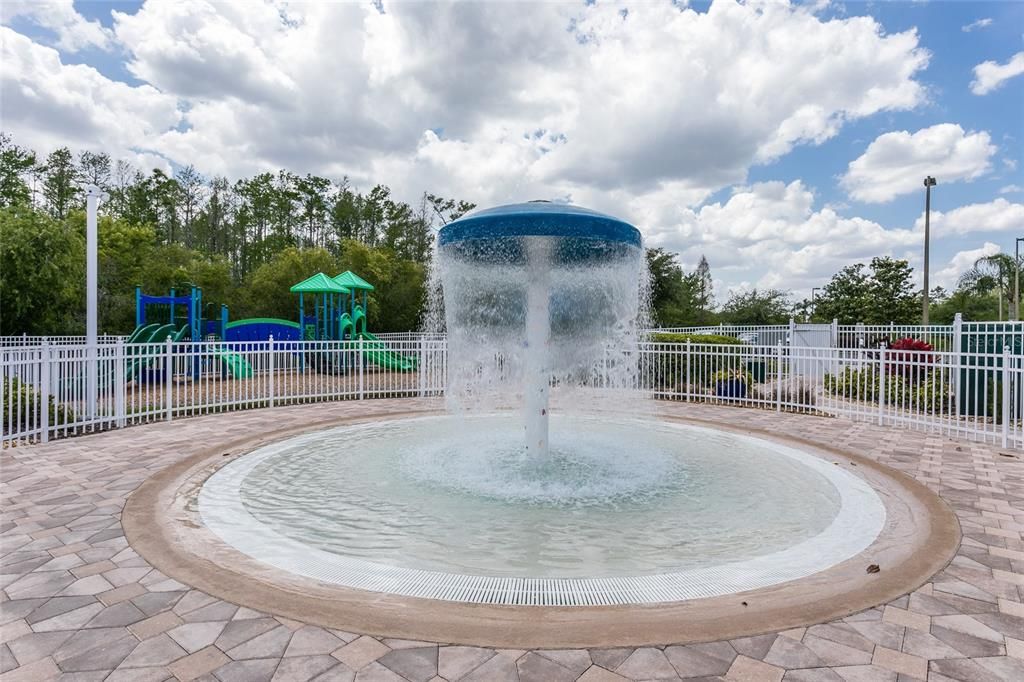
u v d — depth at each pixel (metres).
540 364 5.96
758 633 2.68
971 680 2.35
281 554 3.64
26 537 3.91
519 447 6.85
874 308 30.73
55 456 6.43
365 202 46.12
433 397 12.13
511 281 6.63
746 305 41.53
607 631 2.67
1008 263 32.78
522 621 2.77
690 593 3.09
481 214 5.35
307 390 12.88
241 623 2.76
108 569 3.39
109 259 27.16
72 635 2.66
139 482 5.35
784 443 7.29
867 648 2.57
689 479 5.53
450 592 3.09
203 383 14.45
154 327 15.20
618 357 11.62
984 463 6.27
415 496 4.91
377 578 3.27
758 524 4.27
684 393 11.77
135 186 42.56
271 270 31.86
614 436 7.77
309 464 6.07
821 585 3.20
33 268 19.64
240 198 48.22
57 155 39.75
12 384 7.44
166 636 2.64
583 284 6.59
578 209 5.31
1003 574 3.39
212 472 5.71
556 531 4.11
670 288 38.34
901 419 8.81
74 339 18.50
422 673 2.36
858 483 5.41
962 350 10.94
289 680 2.32
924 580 3.27
